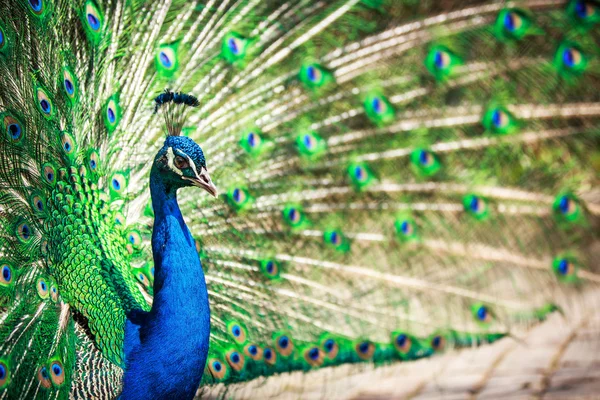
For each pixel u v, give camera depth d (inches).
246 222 210.1
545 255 239.0
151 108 193.3
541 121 245.3
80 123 174.1
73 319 154.5
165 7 202.8
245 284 203.6
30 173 160.9
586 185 246.8
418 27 242.8
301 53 231.9
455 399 221.6
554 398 217.0
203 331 150.0
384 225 235.3
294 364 203.3
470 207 240.8
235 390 195.2
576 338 254.8
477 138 244.2
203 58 212.7
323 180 231.6
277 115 226.4
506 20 244.2
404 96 243.3
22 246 155.6
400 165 241.1
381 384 232.7
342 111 237.3
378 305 220.7
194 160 145.8
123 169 183.3
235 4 219.8
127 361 147.9
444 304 227.0
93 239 163.2
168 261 148.6
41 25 167.5
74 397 148.3
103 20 185.3
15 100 161.2
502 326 225.8
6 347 144.8
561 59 244.2
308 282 214.7
